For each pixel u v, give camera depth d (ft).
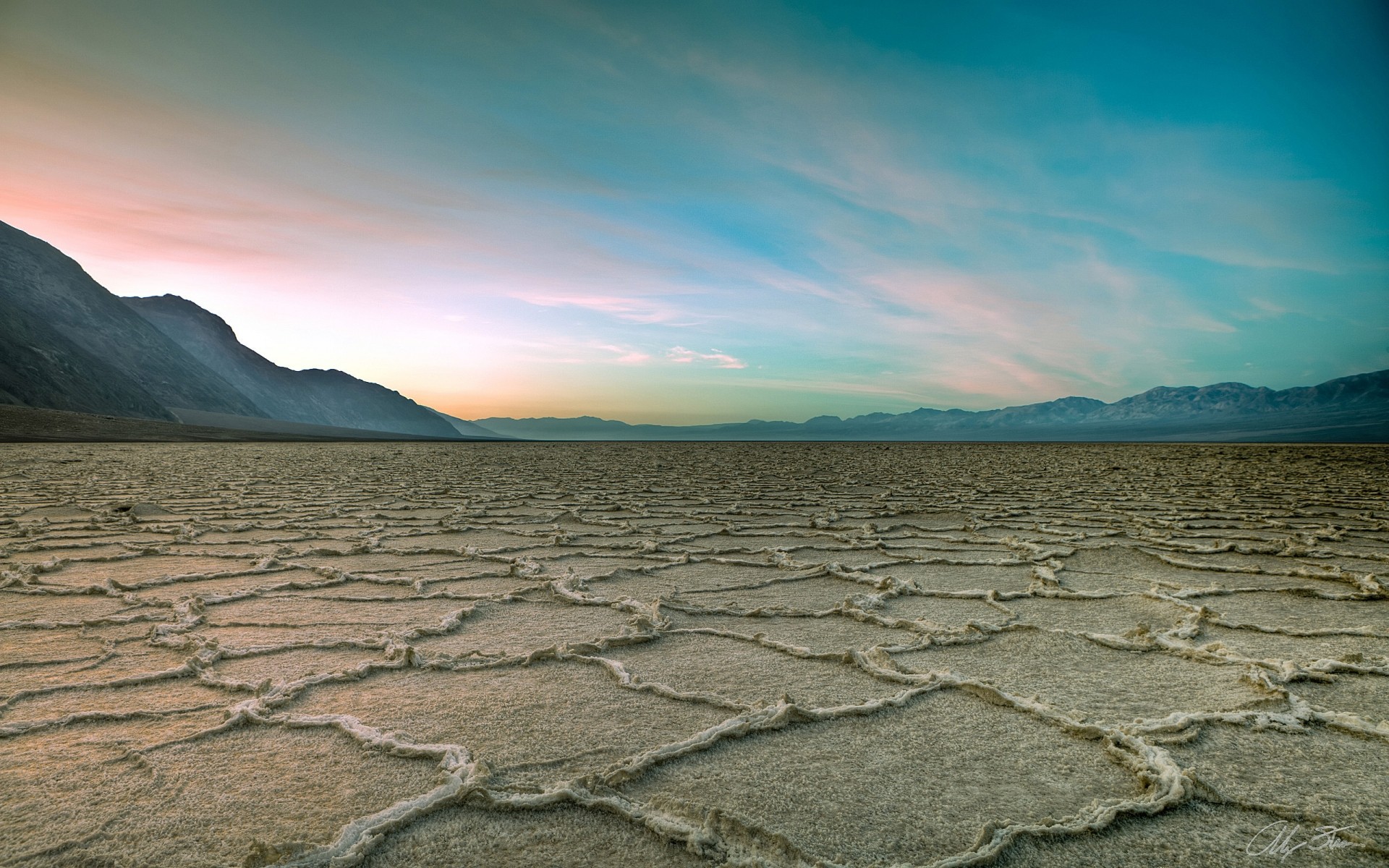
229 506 33.04
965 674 11.11
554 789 7.33
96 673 11.12
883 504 34.47
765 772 7.84
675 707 9.78
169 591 16.76
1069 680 10.79
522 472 57.93
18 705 9.83
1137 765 7.79
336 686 10.54
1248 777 7.64
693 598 16.34
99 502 33.60
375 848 6.37
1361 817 6.82
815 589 17.28
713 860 6.21
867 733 8.83
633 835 6.63
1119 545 22.33
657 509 33.17
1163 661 11.60
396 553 21.57
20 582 17.39
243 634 13.25
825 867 6.06
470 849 6.41
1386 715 9.26
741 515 30.91
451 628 13.70
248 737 8.78
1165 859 6.22
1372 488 41.06
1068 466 65.87
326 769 7.95
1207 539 23.85
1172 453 94.32
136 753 8.30
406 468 62.18
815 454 95.66
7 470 52.85
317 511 31.83
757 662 11.76
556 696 10.17
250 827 6.74
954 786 7.56
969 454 94.02
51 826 6.73
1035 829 6.58
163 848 6.39
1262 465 64.80
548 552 22.09
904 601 15.96
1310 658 11.68
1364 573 17.88
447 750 8.26
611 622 14.19
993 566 19.74
